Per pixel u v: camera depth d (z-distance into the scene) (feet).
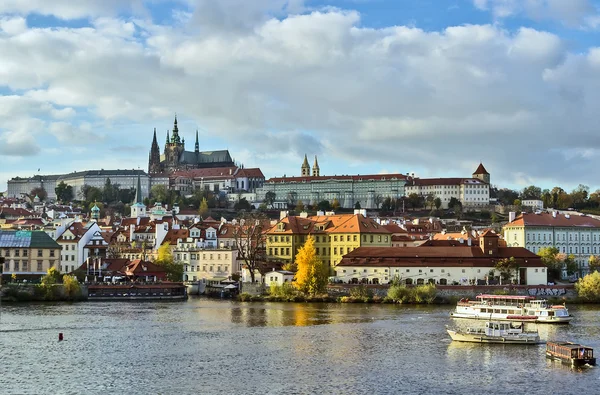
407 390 406.62
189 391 402.11
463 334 548.31
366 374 441.68
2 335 572.51
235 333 584.40
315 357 489.26
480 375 440.86
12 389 404.36
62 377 431.43
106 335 574.15
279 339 556.10
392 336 570.46
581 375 441.68
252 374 440.45
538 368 460.55
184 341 547.90
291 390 404.77
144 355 495.41
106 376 435.12
